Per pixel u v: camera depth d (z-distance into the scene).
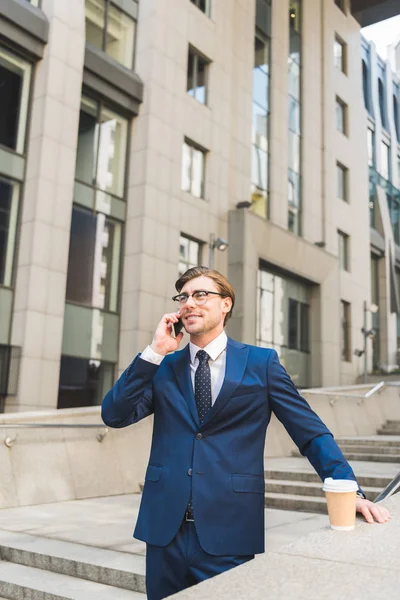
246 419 2.26
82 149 17.83
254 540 2.15
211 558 2.09
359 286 31.75
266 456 10.34
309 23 29.84
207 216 21.25
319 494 7.16
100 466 8.10
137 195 18.84
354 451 10.24
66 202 16.39
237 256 21.78
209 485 2.15
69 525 5.86
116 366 17.92
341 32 33.22
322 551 1.93
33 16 16.14
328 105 30.42
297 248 25.09
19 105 16.20
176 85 20.45
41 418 7.56
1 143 15.69
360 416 13.42
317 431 2.24
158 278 18.72
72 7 17.20
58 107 16.48
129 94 18.94
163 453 2.27
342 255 30.94
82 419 8.12
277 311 24.70
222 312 2.40
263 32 26.34
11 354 14.90
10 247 15.61
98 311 17.58
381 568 1.73
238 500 2.15
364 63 38.88
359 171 33.31
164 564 2.15
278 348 24.52
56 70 16.55
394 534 2.08
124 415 2.27
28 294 15.18
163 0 20.23
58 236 16.05
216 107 22.33
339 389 12.94
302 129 28.06
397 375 30.20
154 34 19.73
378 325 35.19
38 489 7.23
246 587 1.63
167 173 19.62
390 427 13.95
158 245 18.91
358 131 33.84
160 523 2.16
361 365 31.20
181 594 1.60
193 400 2.27
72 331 16.70
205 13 22.83
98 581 4.36
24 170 16.06
